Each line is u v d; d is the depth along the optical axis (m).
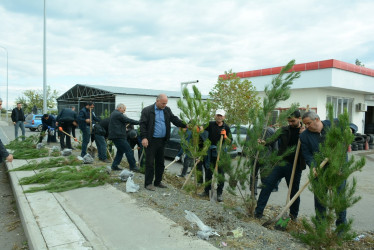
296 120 4.23
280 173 4.38
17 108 12.52
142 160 6.96
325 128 3.52
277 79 4.21
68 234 3.28
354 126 3.59
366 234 4.17
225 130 5.27
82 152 8.38
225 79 13.98
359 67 15.81
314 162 3.46
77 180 5.45
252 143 4.13
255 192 4.68
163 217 3.77
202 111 5.04
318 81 14.68
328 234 3.13
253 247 3.05
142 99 23.47
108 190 5.08
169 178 6.49
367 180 8.14
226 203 5.14
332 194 3.10
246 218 4.10
